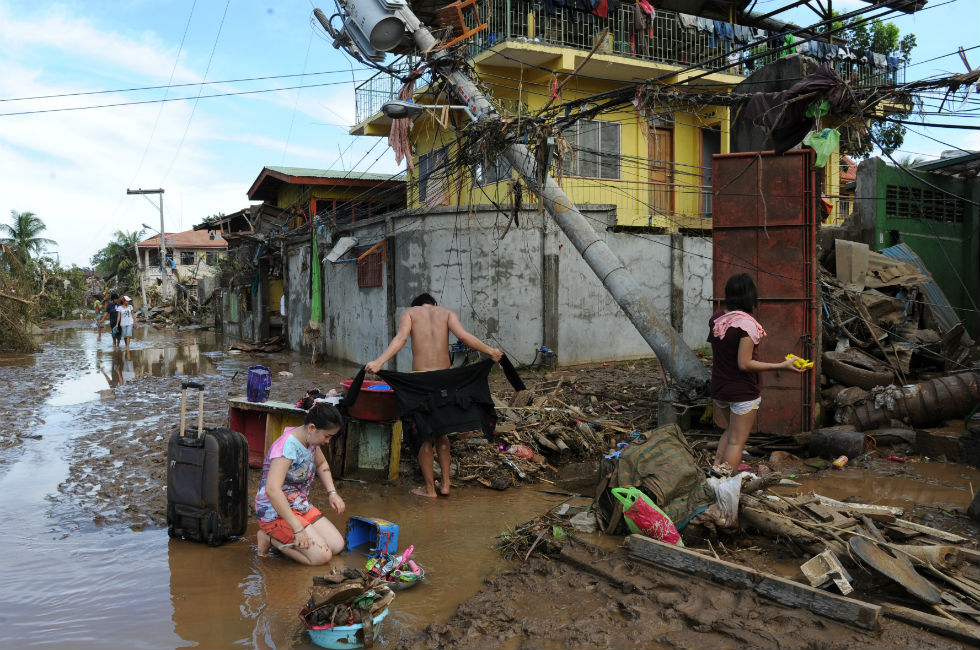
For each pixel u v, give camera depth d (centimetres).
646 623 373
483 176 980
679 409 794
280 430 707
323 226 1888
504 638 365
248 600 423
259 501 490
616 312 1523
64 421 1009
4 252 2300
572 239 900
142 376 1566
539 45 1520
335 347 1869
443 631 372
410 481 696
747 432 562
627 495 472
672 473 492
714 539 486
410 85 1052
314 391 700
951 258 1289
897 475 661
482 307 1429
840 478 657
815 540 443
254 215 2820
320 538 489
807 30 704
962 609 361
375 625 365
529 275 1429
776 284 765
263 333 2533
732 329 552
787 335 762
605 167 1703
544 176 873
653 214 1752
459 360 1427
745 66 1784
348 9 1011
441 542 522
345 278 1788
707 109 1767
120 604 416
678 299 1561
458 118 1130
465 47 1013
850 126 743
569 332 1473
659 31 1742
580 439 786
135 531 552
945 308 1099
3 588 440
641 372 1330
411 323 659
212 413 1045
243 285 2719
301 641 371
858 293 955
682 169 1806
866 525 461
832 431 730
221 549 512
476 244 1428
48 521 575
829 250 1039
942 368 949
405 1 1013
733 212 780
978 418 722
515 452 745
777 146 753
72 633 379
